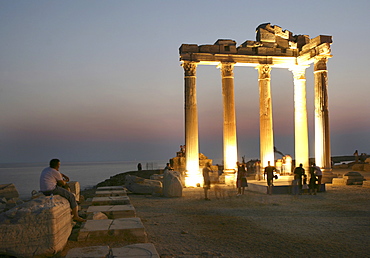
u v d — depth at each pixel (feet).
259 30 92.99
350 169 132.87
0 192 62.44
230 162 87.92
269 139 89.71
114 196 52.24
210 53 87.92
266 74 91.56
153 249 22.84
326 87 85.35
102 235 28.53
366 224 37.42
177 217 42.91
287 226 36.81
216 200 58.85
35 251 23.90
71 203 31.86
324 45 84.38
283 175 90.22
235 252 27.35
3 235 23.63
